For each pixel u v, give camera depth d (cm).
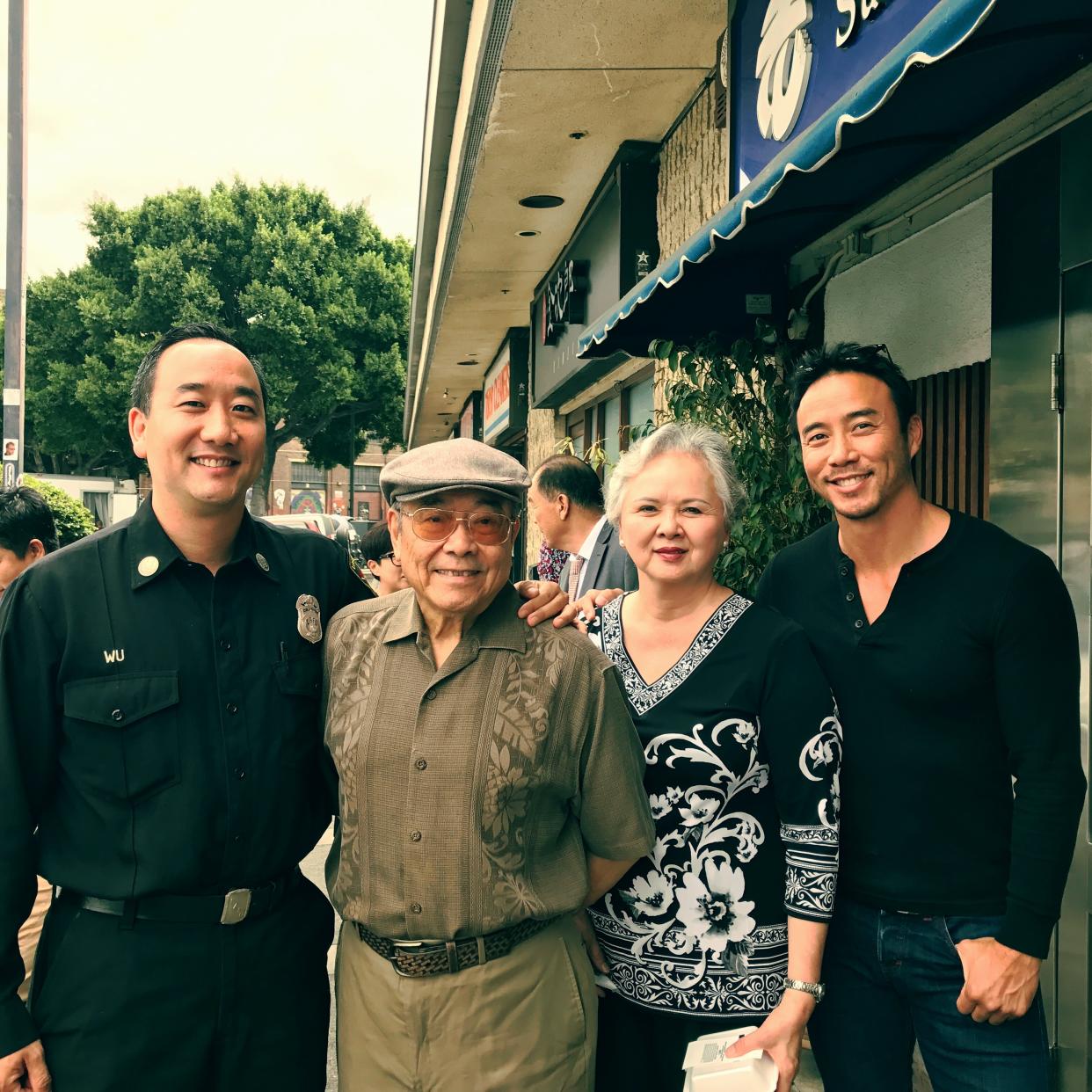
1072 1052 236
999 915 177
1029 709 171
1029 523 251
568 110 533
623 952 185
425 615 172
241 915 175
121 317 2752
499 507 163
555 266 860
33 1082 167
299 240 2803
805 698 178
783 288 358
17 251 960
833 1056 196
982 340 278
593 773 169
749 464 343
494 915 160
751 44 330
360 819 167
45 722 173
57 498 1017
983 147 250
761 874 181
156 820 170
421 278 1122
